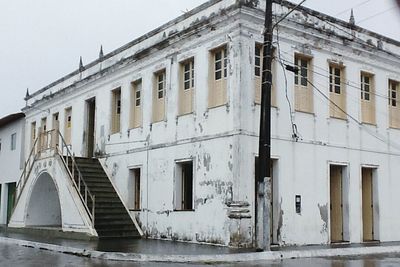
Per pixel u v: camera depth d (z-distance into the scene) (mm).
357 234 18109
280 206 16016
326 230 17172
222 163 15664
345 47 18609
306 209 16703
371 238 19156
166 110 18500
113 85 21953
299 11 17234
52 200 22359
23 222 21875
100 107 22719
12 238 18641
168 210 17797
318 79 17688
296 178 16578
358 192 18422
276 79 16438
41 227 20969
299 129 16891
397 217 19797
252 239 15102
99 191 20297
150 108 19406
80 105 24453
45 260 12727
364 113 19375
